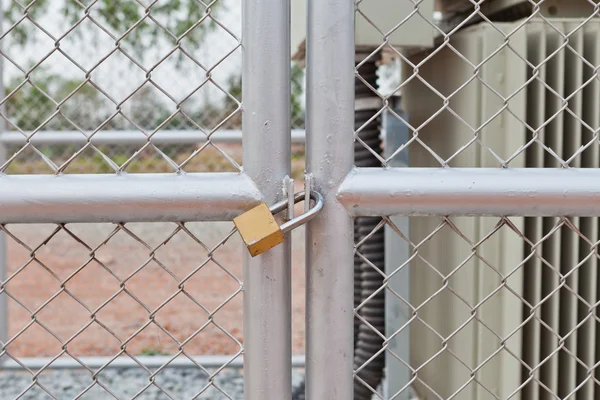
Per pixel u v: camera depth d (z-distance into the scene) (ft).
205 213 3.67
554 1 6.56
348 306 3.77
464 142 6.64
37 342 15.78
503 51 6.19
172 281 19.25
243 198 3.65
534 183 3.78
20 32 17.95
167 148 19.11
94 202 3.61
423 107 8.12
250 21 3.65
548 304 6.19
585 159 6.07
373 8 6.69
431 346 8.09
